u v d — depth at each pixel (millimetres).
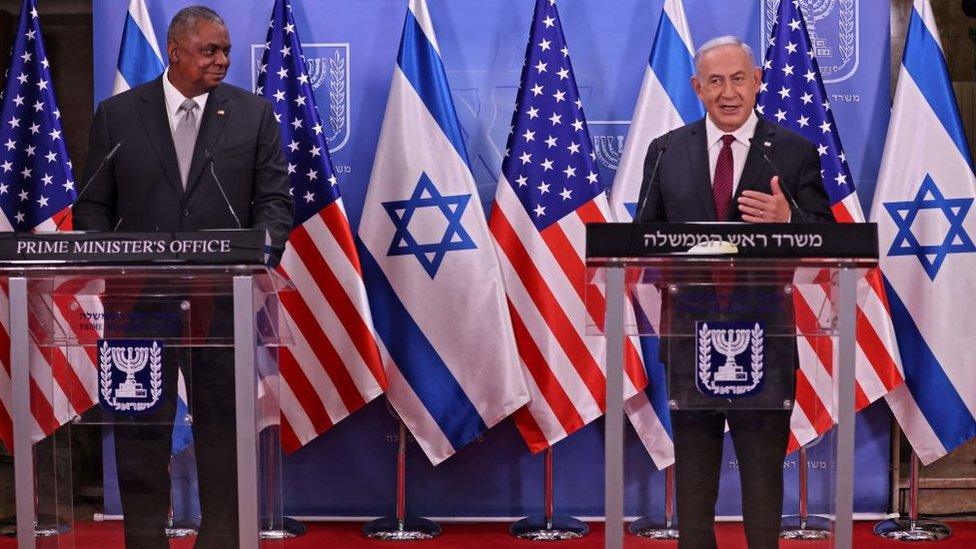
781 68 4414
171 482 2496
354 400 4391
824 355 2469
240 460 2453
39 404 2508
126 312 2496
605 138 4645
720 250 2404
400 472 4496
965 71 5715
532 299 4426
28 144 4559
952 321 4363
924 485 4848
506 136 4664
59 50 5844
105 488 2502
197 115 3480
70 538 2506
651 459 2490
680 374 2482
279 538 2648
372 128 4664
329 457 4680
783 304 2457
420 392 4414
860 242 2396
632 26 4633
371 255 4465
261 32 4652
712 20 4617
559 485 4648
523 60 4652
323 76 4664
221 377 2480
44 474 2504
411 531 4406
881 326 4328
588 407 4402
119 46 4625
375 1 4656
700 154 3475
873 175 4582
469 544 4262
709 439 2477
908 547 4113
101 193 3410
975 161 5629
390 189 4445
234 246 2424
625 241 2428
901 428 4504
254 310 2461
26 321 2490
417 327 4418
